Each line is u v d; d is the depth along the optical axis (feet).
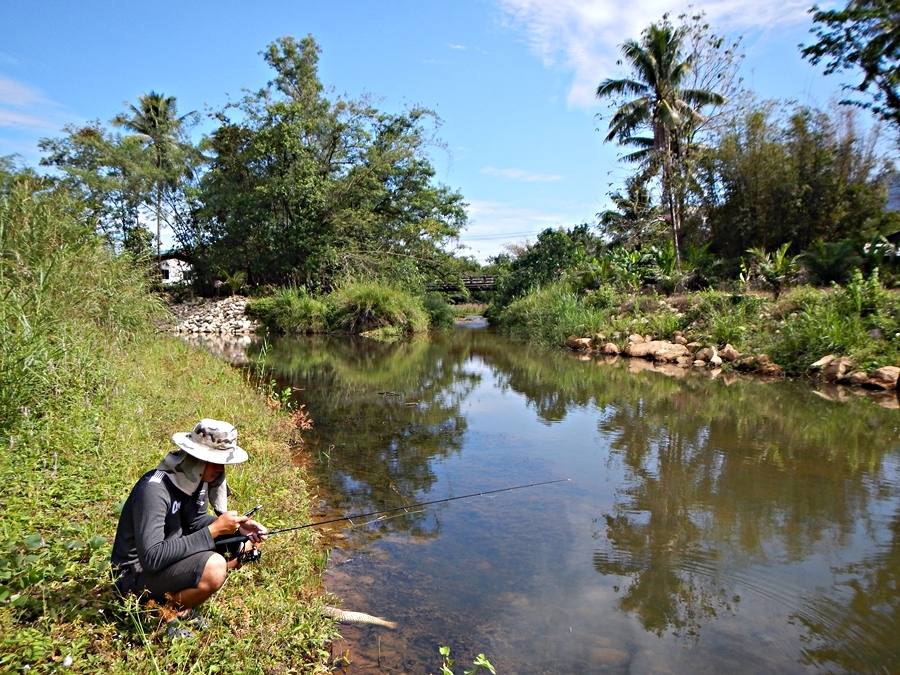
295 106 83.66
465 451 23.86
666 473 20.94
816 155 70.33
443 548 15.17
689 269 69.87
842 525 16.44
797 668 10.52
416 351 61.46
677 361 47.52
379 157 91.09
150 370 27.61
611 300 65.62
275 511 15.26
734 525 16.52
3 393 16.37
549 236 94.22
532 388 38.68
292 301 81.71
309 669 9.96
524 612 12.27
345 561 14.38
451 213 102.32
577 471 21.29
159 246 102.12
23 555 9.68
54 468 14.05
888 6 45.65
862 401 31.99
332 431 26.89
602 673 10.34
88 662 8.20
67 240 28.25
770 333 45.09
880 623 11.86
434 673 10.24
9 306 19.13
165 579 9.47
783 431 26.35
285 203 89.45
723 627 11.77
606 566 14.25
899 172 69.77
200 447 10.29
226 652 9.17
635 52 79.82
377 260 90.74
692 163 80.64
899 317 39.17
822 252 57.72
